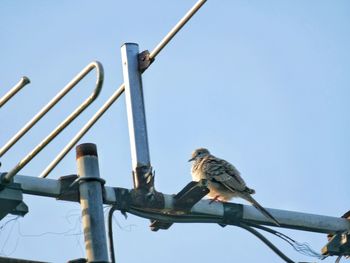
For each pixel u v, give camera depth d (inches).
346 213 541.6
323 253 539.5
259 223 527.8
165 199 504.4
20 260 418.3
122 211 494.6
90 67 423.8
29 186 465.4
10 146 459.2
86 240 415.2
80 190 427.8
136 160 523.5
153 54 538.0
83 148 433.1
